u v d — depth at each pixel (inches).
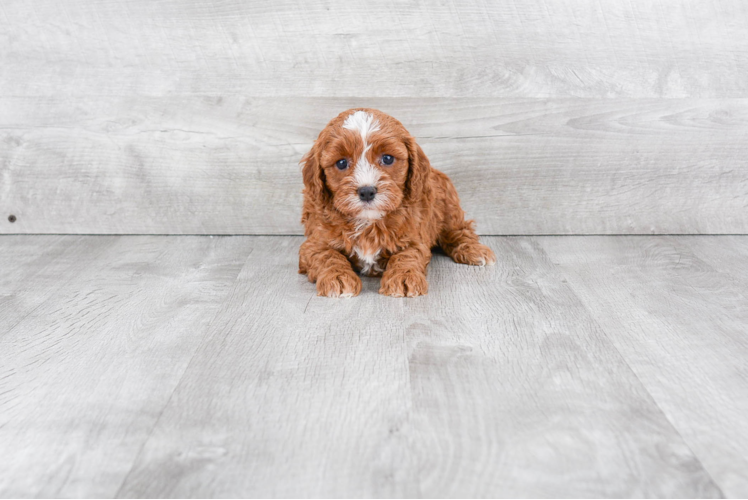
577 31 31.0
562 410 18.8
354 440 17.7
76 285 27.8
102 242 33.4
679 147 32.5
